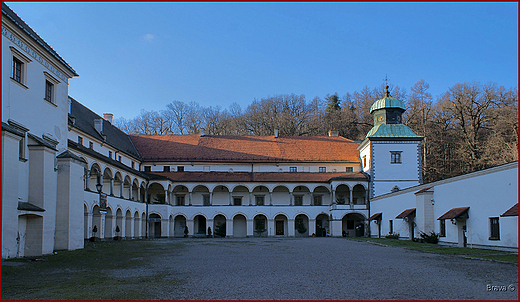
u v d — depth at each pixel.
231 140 64.19
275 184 57.16
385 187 54.53
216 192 59.25
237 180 57.00
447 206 31.58
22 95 23.19
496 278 14.22
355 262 19.59
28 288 12.55
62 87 28.02
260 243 36.31
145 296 11.26
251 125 92.25
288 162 60.28
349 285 12.93
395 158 55.00
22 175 22.78
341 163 60.88
